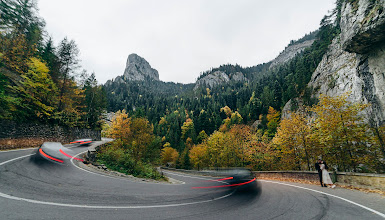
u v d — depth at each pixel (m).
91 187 6.16
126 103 171.38
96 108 43.06
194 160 46.28
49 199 4.29
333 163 15.01
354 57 34.91
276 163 24.91
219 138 37.25
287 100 65.56
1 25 19.62
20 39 20.08
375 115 20.02
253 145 30.78
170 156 63.75
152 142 30.20
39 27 25.66
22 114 17.81
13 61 19.12
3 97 15.44
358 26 19.97
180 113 128.12
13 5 21.66
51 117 22.64
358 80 29.08
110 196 5.28
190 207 4.83
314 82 47.81
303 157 17.52
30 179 6.03
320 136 14.10
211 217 3.98
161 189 7.75
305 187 9.26
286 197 6.57
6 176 5.99
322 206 5.18
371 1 18.83
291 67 96.56
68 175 7.66
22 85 19.25
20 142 15.91
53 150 11.80
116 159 14.73
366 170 12.88
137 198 5.43
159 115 131.75
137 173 13.89
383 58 20.02
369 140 12.52
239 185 7.34
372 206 5.08
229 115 113.38
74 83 28.55
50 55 28.27
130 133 27.86
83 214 3.55
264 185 10.43
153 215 3.89
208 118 95.06
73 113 28.92
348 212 4.52
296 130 17.50
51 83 22.00
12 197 4.09
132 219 3.53
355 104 13.52
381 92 20.03
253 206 5.17
